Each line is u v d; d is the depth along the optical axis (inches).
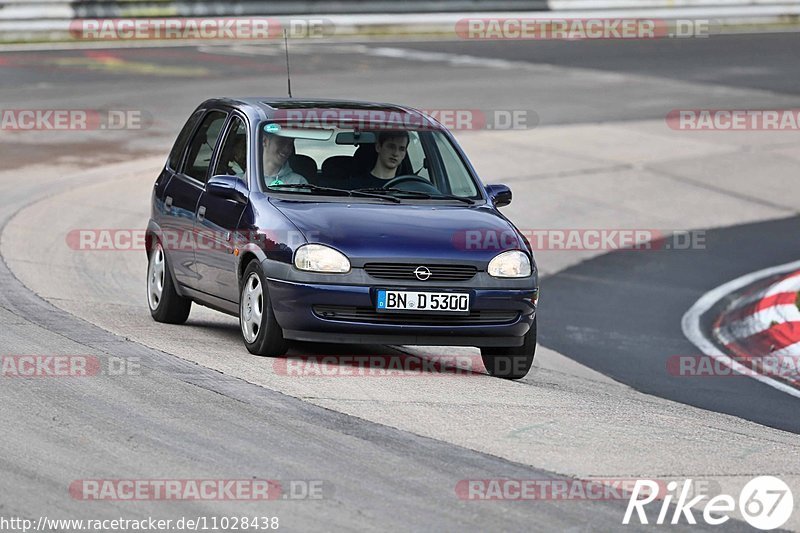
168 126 2999.5
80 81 3508.9
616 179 2778.1
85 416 918.4
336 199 1194.0
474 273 1130.7
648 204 2613.2
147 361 1097.4
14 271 1642.5
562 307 1855.3
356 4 4862.2
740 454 933.2
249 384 1032.8
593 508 776.9
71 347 1143.6
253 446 863.7
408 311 1110.4
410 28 4970.5
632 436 960.9
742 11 5339.6
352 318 1108.5
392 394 1039.0
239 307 1196.5
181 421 914.1
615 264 2166.6
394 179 1232.2
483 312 1138.0
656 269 2142.0
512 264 1146.7
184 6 4500.5
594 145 3080.7
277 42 4579.2
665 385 1397.6
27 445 849.5
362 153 1240.2
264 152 1222.3
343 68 4001.0
